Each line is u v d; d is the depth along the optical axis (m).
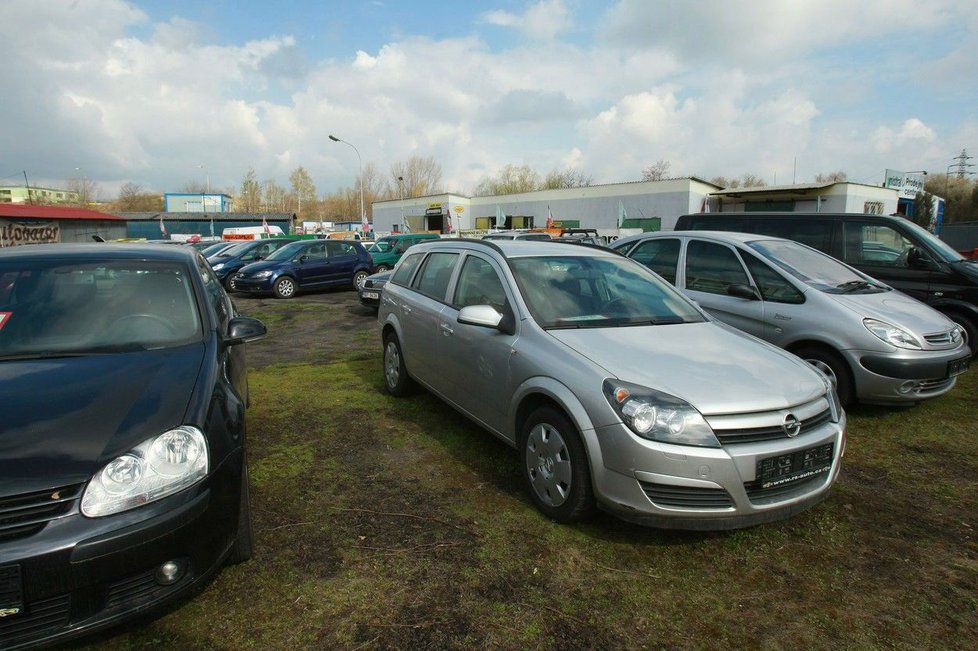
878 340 4.72
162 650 2.22
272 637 2.30
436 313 4.57
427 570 2.74
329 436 4.42
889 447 4.38
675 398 2.78
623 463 2.77
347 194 87.44
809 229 7.43
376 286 11.00
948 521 3.31
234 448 2.57
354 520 3.18
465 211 51.91
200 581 2.32
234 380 3.21
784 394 2.92
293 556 2.83
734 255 5.81
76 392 2.44
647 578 2.72
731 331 3.81
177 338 3.12
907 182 34.25
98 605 2.08
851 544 3.05
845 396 4.90
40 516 2.01
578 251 4.45
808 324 5.04
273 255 15.30
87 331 3.03
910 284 6.69
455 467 3.87
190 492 2.27
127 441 2.20
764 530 3.17
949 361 4.75
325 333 9.29
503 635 2.33
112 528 2.06
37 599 1.97
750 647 2.30
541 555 2.87
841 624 2.44
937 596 2.64
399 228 54.16
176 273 3.57
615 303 3.93
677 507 2.71
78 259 3.50
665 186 37.31
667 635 2.36
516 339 3.57
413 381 5.39
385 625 2.37
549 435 3.21
